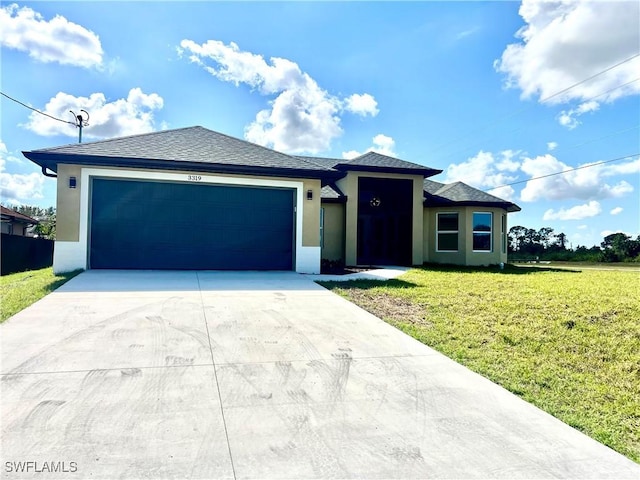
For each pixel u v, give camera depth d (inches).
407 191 698.8
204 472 106.3
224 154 468.4
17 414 131.3
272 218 483.5
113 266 428.5
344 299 321.1
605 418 146.6
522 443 128.0
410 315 279.3
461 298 331.9
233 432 126.6
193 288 339.0
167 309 265.6
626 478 112.0
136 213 436.1
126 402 142.7
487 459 118.3
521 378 179.9
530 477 110.9
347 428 132.3
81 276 377.4
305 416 138.9
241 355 192.7
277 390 158.1
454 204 690.2
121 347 195.6
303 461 113.3
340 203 663.8
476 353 209.0
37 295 297.4
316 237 490.3
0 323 227.1
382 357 199.3
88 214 416.5
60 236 406.9
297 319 258.5
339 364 187.8
